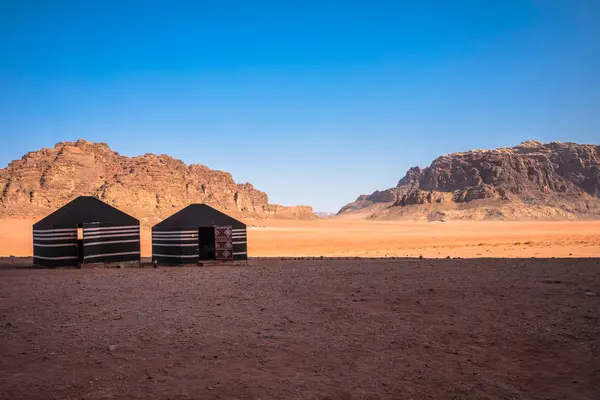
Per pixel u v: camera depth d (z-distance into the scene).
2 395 8.22
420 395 8.20
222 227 33.53
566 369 9.30
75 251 32.75
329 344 11.05
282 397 8.13
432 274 22.28
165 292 18.64
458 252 50.38
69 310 15.04
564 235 95.88
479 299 15.40
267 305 15.53
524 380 8.83
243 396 8.18
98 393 8.31
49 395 8.23
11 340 11.52
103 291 19.09
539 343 10.80
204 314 14.29
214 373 9.27
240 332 12.15
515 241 77.31
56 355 10.38
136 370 9.46
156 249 34.31
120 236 33.56
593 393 8.22
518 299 15.21
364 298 16.11
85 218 32.50
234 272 26.36
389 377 9.02
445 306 14.56
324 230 155.62
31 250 66.75
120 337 11.75
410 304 15.01
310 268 27.73
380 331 12.06
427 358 10.03
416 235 110.62
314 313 14.20
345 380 8.88
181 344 11.14
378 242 84.06
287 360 10.01
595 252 44.12
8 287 20.44
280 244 80.38
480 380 8.83
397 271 24.17
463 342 11.04
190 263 32.81
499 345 10.77
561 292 16.12
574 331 11.50
